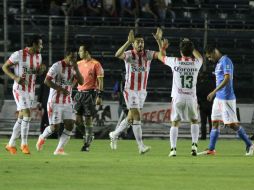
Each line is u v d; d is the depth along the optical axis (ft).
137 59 144.97
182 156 138.10
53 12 244.22
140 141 145.79
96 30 242.78
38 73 142.10
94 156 136.15
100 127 213.05
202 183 90.99
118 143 188.44
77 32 241.76
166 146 177.47
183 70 135.03
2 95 215.51
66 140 140.26
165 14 248.73
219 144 189.88
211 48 143.43
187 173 103.19
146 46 241.76
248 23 254.88
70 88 138.41
